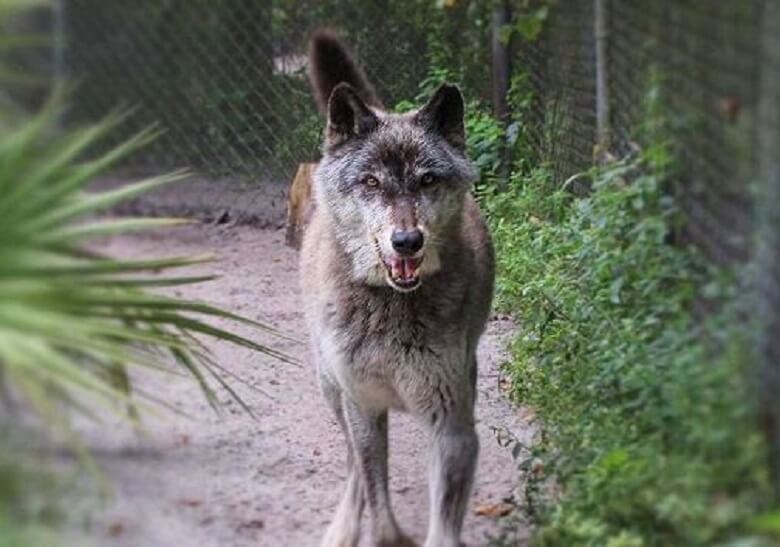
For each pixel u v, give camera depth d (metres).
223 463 10.63
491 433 11.49
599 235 10.90
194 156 19.86
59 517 7.63
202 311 9.47
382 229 9.33
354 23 18.67
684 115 9.17
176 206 19.70
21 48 14.48
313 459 11.08
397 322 9.37
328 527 9.85
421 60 18.44
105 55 20.45
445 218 9.61
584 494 8.59
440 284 9.41
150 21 20.12
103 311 8.24
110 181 20.39
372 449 9.67
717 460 7.27
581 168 14.31
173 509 9.41
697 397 7.68
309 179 17.34
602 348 9.95
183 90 19.86
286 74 19.03
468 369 9.64
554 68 15.54
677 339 8.53
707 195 8.54
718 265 8.18
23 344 6.63
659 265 9.43
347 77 11.74
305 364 13.33
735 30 7.74
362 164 9.66
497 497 10.41
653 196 9.87
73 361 7.88
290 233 17.75
